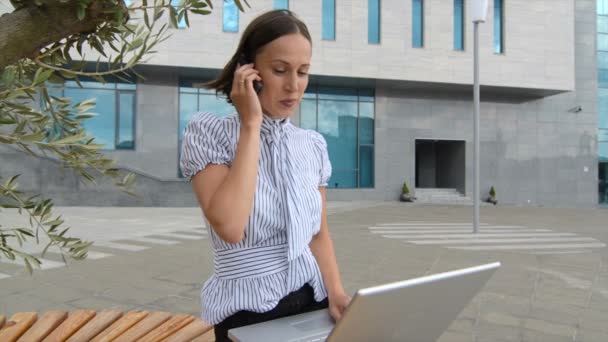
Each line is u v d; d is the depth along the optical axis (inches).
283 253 56.3
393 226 485.7
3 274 234.4
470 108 1007.0
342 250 325.7
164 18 650.2
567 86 978.1
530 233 437.7
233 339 47.8
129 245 344.5
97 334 74.8
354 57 892.0
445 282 41.5
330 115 950.4
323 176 64.9
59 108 51.7
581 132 1054.4
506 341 151.5
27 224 434.0
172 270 252.7
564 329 163.8
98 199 736.3
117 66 48.6
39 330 75.5
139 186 751.7
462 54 933.8
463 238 394.9
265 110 55.5
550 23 973.8
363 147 965.8
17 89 41.5
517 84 960.9
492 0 953.5
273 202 54.9
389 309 39.4
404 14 911.7
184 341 71.6
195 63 827.4
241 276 54.5
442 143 1090.1
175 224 497.0
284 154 57.2
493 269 46.3
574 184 1047.6
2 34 41.4
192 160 52.5
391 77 906.1
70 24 43.3
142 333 74.9
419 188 1013.8
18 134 43.8
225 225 48.1
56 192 718.5
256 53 52.8
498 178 1015.6
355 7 893.8
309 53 53.6
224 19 844.6
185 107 885.2
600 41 1085.8
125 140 857.5
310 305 59.0
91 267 256.7
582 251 330.6
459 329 162.1
